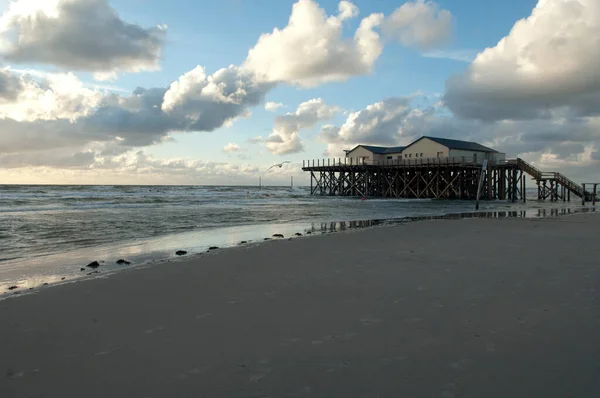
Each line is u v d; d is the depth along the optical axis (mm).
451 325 4215
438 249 9367
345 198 53156
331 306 4988
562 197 47656
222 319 4590
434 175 49875
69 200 35344
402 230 13516
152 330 4289
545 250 9008
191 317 4691
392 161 53719
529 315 4484
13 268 8406
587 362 3312
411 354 3527
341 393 2908
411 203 40656
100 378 3234
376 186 56875
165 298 5547
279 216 22906
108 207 28688
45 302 5414
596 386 2938
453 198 51438
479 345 3688
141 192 58500
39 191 56875
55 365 3488
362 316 4578
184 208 28750
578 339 3787
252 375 3217
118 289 6066
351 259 8234
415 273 6793
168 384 3113
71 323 4566
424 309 4781
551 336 3869
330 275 6762
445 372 3188
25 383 3174
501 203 43000
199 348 3773
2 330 4355
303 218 21594
